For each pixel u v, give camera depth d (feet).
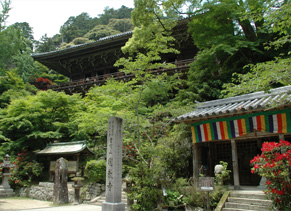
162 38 35.12
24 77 133.39
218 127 35.65
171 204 28.78
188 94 53.67
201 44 61.26
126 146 38.83
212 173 41.24
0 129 65.21
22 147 61.11
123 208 24.07
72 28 239.71
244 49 56.80
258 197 28.14
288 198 22.57
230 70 58.39
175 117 37.22
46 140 65.10
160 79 36.01
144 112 50.55
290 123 30.30
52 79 152.46
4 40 77.25
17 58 138.41
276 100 28.27
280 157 23.16
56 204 39.88
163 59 94.73
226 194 30.07
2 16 80.07
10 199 47.47
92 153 53.11
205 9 57.72
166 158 37.76
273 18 23.57
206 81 59.06
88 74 116.37
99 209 34.19
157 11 63.87
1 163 56.65
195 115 35.58
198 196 29.50
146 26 64.64
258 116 32.60
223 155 42.39
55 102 65.62
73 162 50.83
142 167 29.84
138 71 33.01
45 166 64.54
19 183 54.49
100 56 106.73
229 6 52.26
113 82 36.27
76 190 40.70
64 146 54.60
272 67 23.76
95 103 57.88
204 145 42.91
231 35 53.67
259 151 39.17
